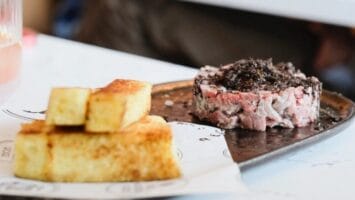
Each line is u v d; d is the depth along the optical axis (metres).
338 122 0.58
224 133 0.55
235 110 0.58
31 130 0.43
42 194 0.40
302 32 1.35
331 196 0.44
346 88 1.29
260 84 0.60
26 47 0.92
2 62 0.56
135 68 0.83
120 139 0.42
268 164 0.49
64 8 1.81
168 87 0.69
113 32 1.46
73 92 0.42
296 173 0.48
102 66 0.84
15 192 0.40
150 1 1.44
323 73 1.34
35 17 1.85
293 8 1.31
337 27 1.32
